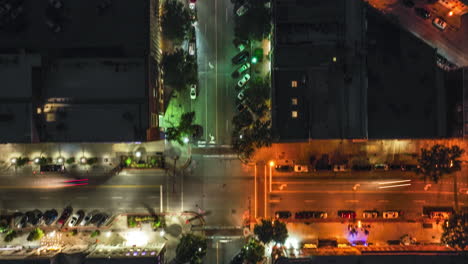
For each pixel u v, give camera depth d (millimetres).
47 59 52000
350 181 64688
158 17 59688
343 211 64438
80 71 52438
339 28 55250
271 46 60438
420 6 64375
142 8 53250
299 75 55125
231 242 64625
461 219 57906
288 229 64688
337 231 64875
